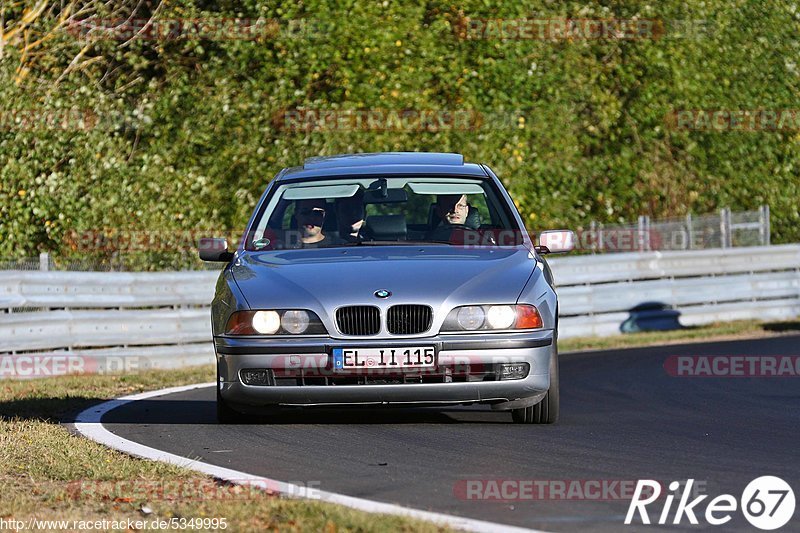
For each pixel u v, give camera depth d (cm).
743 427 2328
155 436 2250
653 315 5525
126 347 4212
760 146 7669
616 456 1967
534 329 2198
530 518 1520
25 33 6181
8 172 5453
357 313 2164
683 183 7456
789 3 7962
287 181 2581
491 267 2270
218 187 6094
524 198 6481
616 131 7338
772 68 7750
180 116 6212
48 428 2355
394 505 1575
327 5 6362
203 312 4381
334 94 6331
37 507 1622
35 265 4456
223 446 2105
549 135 6738
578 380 3378
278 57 6316
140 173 5747
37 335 3869
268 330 2180
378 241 2448
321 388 2161
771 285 5916
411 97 6331
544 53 6881
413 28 6469
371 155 2728
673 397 2902
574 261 5328
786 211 7694
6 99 5538
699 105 7462
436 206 2511
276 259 2370
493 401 2223
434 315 2156
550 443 2102
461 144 6384
